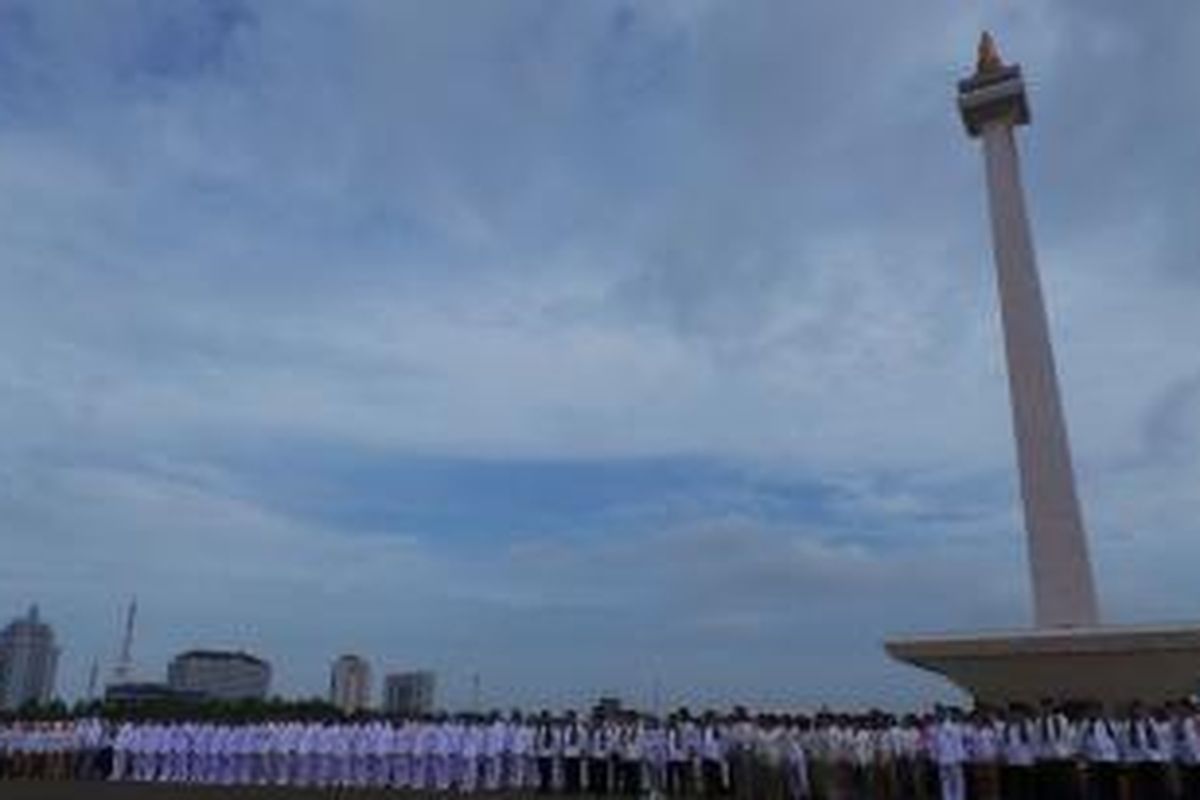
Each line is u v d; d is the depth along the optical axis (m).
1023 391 41.59
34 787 39.66
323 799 34.53
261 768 43.06
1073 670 35.62
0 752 47.06
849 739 32.56
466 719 40.91
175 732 44.91
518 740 39.28
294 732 42.75
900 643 37.25
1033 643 35.59
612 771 37.75
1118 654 34.78
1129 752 28.58
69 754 46.38
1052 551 39.69
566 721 39.47
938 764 30.48
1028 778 29.98
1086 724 29.25
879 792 31.97
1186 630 33.88
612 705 42.84
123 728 46.03
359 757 41.28
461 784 39.59
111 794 36.06
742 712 35.84
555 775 38.66
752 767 34.19
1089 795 28.97
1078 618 38.78
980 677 36.81
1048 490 40.22
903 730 31.88
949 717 31.23
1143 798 28.56
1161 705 31.78
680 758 35.72
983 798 30.09
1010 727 29.86
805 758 33.31
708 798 35.22
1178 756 28.17
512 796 36.03
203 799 34.16
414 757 40.44
